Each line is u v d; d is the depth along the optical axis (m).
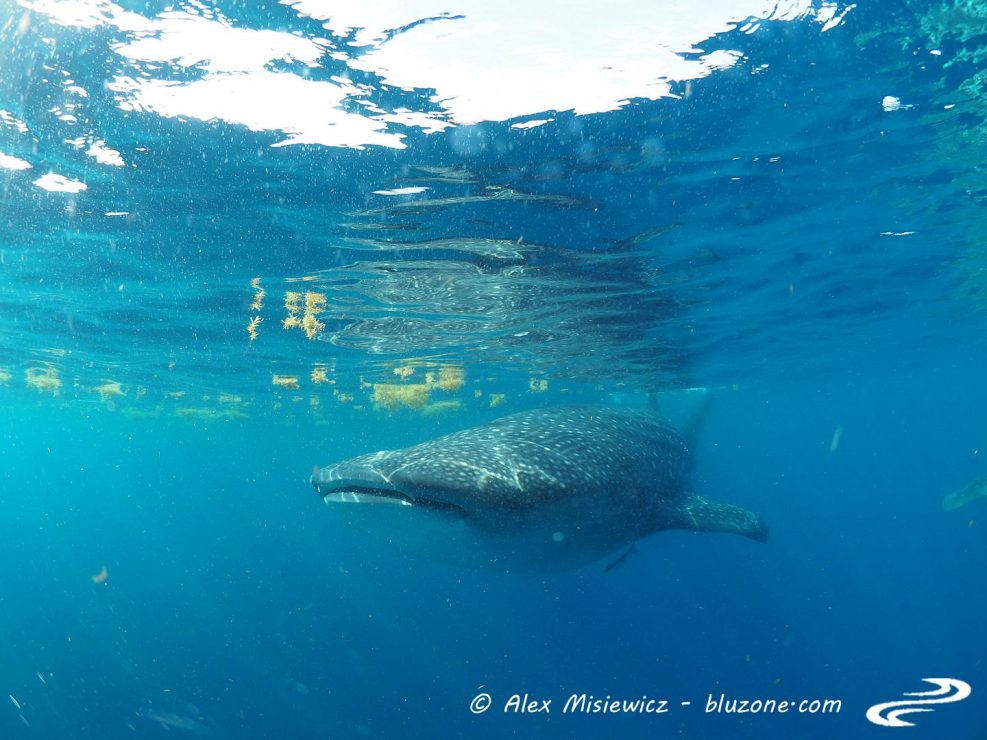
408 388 27.14
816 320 19.48
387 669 31.75
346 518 8.22
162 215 9.59
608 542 9.41
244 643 36.25
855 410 55.28
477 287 13.12
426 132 7.39
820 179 9.48
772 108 7.37
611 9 5.74
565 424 9.59
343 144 7.61
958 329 25.33
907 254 14.11
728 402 40.09
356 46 6.11
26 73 6.44
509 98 6.84
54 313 15.55
